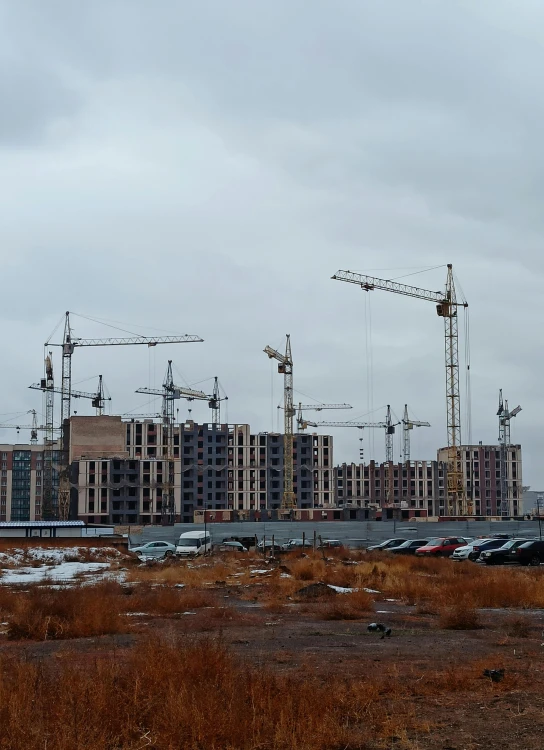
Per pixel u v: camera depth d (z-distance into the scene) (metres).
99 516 181.25
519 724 10.02
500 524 86.81
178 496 190.00
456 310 154.50
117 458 184.00
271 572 43.09
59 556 62.53
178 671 11.30
